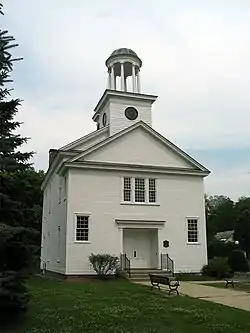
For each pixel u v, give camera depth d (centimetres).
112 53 3338
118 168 2650
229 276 2562
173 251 2667
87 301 1418
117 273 2444
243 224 5044
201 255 2728
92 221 2528
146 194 2700
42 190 4066
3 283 920
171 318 1129
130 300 1456
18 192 1078
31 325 1011
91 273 2453
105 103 3209
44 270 3400
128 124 3077
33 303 1346
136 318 1121
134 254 2664
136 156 2741
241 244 4981
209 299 1557
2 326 995
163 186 2756
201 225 2781
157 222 2664
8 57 1027
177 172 2794
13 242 998
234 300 1533
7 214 1040
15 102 1084
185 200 2784
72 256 2442
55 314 1159
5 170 1023
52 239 3097
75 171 2561
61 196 2786
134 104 3133
